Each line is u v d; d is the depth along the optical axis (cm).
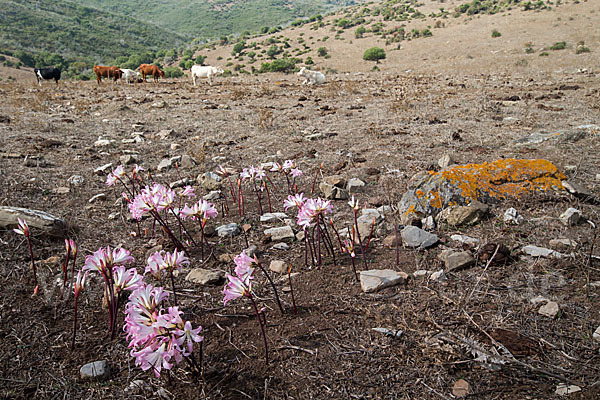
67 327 255
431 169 526
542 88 1205
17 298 278
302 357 226
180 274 318
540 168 426
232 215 433
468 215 369
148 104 1114
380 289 282
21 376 215
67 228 365
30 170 546
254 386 208
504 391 196
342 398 199
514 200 401
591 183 448
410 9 9919
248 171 463
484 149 598
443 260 314
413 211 389
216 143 713
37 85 1781
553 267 292
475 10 7669
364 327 248
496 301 261
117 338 245
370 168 543
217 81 1988
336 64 4725
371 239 360
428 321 246
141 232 394
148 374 219
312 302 276
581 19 5169
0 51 10850
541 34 4650
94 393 205
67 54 14950
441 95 1112
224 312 271
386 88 1396
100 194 475
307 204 291
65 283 263
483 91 1189
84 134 782
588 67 1767
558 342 222
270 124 845
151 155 662
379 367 216
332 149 659
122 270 227
